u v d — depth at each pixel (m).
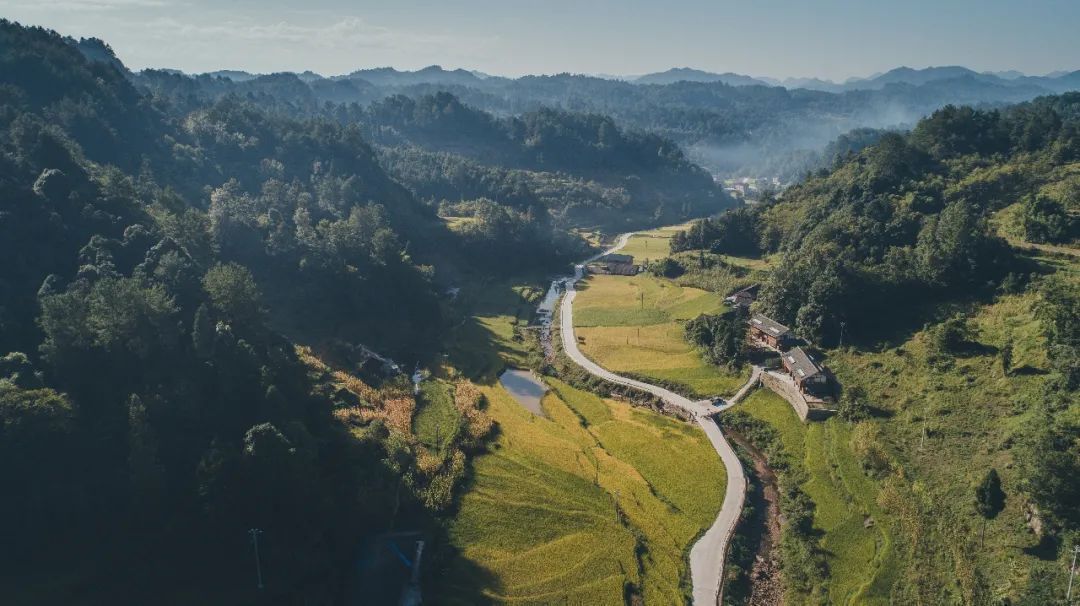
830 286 140.50
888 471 99.00
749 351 143.75
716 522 95.38
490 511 96.50
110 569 74.94
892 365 123.25
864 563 84.94
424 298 172.25
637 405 134.25
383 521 90.81
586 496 101.00
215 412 91.06
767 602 82.12
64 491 77.06
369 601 79.31
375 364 137.50
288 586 77.69
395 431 110.75
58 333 87.81
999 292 131.12
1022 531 77.81
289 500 82.75
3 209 108.00
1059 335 101.31
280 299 153.62
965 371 112.31
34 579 73.12
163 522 78.62
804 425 117.88
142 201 146.38
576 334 171.00
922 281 141.25
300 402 100.81
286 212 192.00
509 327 181.25
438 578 83.62
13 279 100.88
